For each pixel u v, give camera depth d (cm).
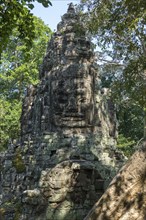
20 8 814
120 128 3534
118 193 407
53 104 1677
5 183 1736
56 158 1466
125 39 1491
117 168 1427
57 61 1756
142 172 404
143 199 393
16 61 3428
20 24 852
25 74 3244
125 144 3053
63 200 1192
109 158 1530
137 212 389
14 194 1652
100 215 404
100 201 415
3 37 843
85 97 1667
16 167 1703
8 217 1477
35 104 1873
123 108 3294
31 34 870
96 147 1525
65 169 1218
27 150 1719
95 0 1509
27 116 1958
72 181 1207
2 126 3094
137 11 1220
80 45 1750
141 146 422
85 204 1192
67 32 1770
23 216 1277
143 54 1448
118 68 2148
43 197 1225
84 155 1445
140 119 3444
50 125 1684
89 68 1728
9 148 1856
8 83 3488
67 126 1633
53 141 1556
